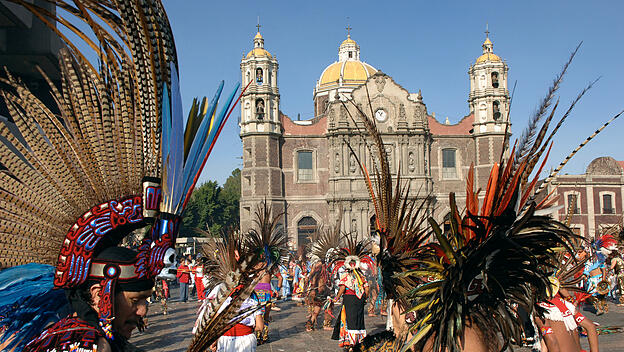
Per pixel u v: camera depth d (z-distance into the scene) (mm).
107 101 1881
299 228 49469
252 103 48781
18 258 1780
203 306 6121
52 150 1825
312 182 50000
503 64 51344
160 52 1777
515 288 3354
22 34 9773
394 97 50281
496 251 3238
